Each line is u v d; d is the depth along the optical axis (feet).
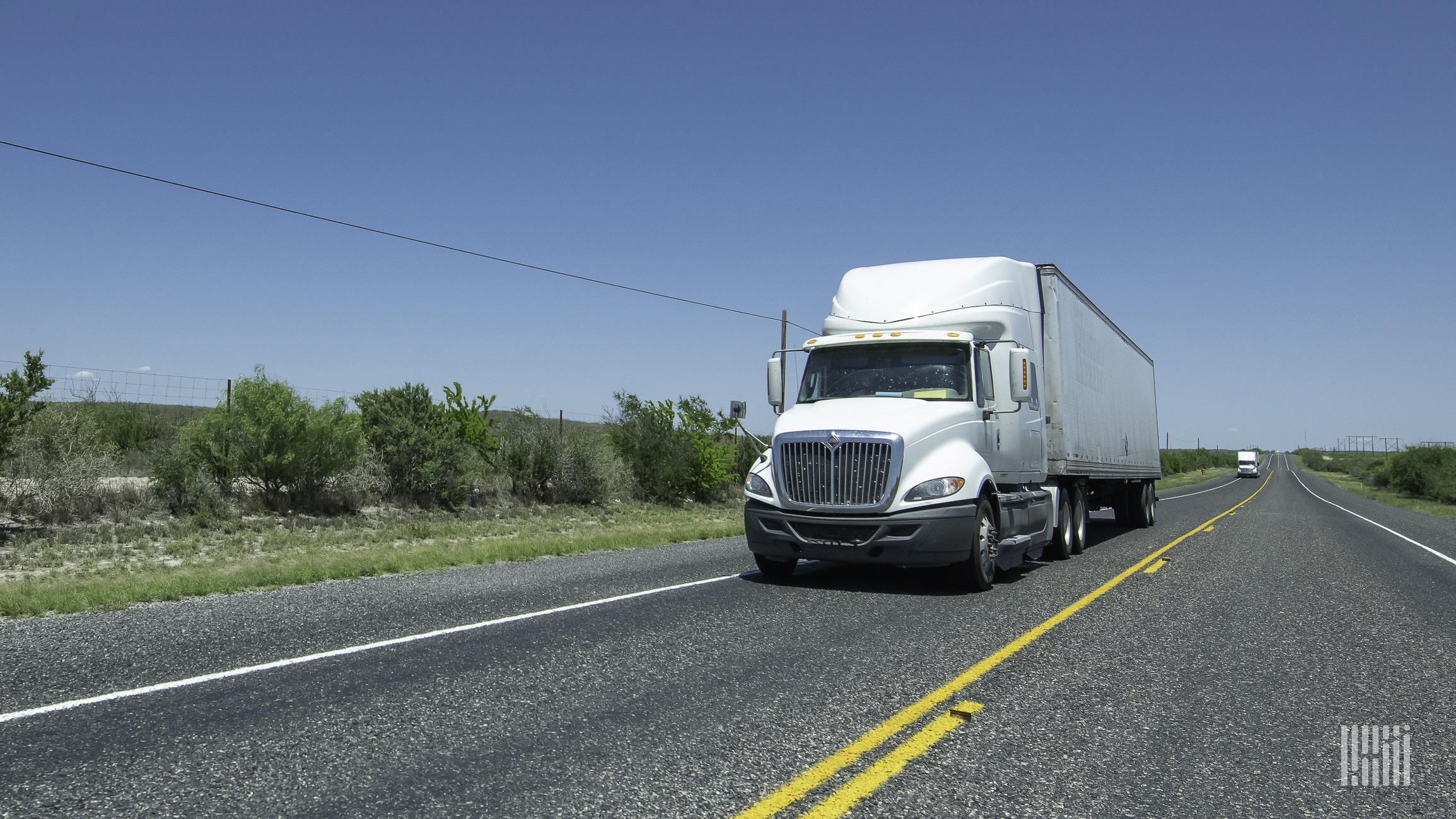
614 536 48.34
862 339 34.24
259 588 28.68
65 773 11.90
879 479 28.63
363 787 11.57
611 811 10.96
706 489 82.99
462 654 19.25
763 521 30.48
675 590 29.19
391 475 60.18
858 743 13.79
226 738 13.42
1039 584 32.68
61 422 49.42
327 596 26.84
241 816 10.59
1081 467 43.80
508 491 68.85
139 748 12.92
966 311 34.17
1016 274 36.70
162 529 43.70
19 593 25.73
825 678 17.80
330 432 54.49
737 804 11.28
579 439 73.67
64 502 45.75
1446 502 158.40
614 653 19.60
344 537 45.27
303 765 12.36
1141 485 65.41
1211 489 192.03
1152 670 19.24
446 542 46.01
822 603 26.96
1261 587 33.55
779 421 32.14
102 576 32.40
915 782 12.17
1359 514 97.14
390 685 16.66
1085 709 16.05
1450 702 17.28
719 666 18.63
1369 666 20.35
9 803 10.85
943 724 14.89
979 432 32.01
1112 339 52.65
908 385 32.91
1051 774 12.64
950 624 23.97
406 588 28.81
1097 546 49.83
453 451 61.98
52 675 16.98
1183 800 11.78
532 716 14.84
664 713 15.16
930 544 28.37
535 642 20.52
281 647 19.66
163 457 50.72
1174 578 35.47
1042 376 38.58
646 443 79.46
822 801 11.42
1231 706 16.57
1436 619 27.40
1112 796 11.86
